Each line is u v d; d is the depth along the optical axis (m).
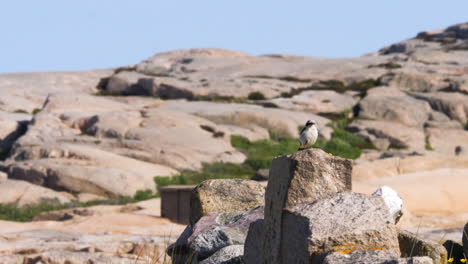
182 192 36.25
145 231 31.08
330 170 8.16
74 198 50.78
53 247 21.73
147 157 60.03
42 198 48.44
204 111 76.94
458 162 50.88
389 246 7.07
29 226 34.31
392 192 12.41
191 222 14.58
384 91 92.25
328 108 86.50
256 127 73.75
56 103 75.31
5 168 57.66
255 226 9.51
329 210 7.44
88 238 24.83
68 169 53.06
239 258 10.26
